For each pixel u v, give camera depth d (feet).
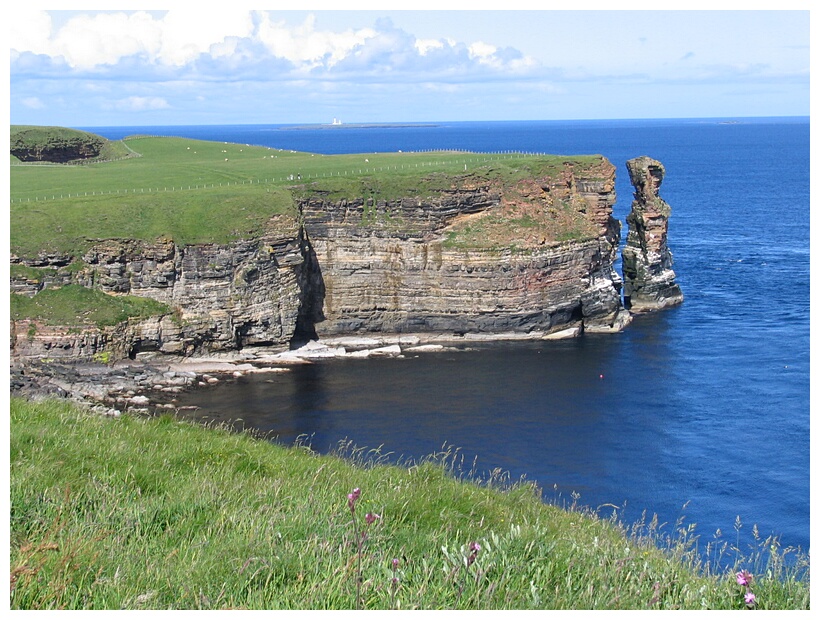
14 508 46.32
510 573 42.50
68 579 39.06
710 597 42.52
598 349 282.36
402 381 251.80
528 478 169.48
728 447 187.32
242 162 440.45
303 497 54.80
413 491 59.67
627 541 58.75
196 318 274.57
